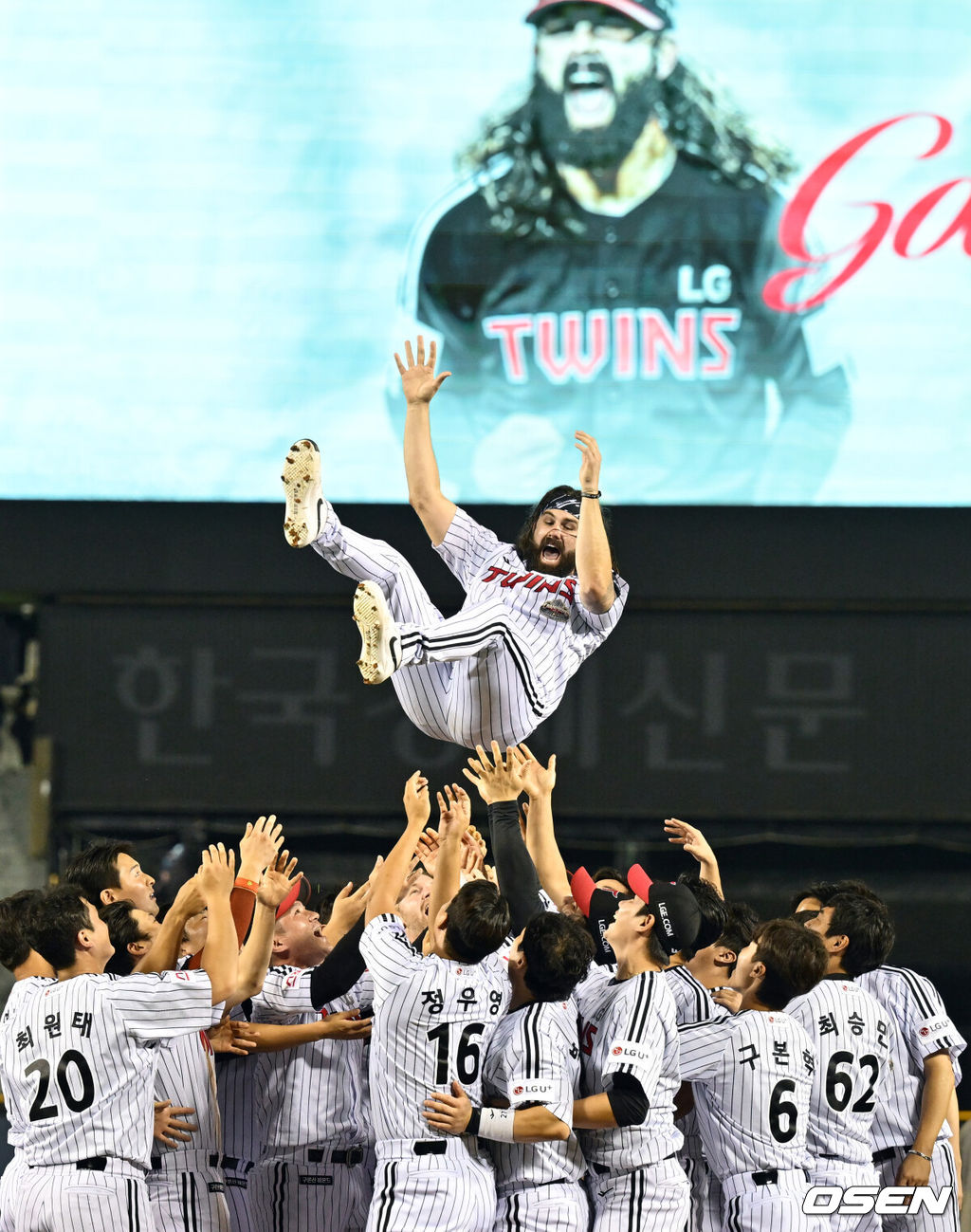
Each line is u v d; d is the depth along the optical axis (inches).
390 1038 659.4
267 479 1553.9
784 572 1558.8
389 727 1576.0
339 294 1557.6
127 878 742.5
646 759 1573.6
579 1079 695.1
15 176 1545.3
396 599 737.0
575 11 1569.9
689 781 1572.3
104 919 711.1
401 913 808.3
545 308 1557.6
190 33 1558.8
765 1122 701.9
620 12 1568.7
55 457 1547.7
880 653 1581.0
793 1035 716.7
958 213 1567.4
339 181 1562.5
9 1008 671.8
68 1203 626.5
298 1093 753.0
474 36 1573.6
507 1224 657.0
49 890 732.7
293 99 1563.7
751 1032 709.9
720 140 1569.9
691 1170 764.6
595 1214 681.6
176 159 1555.1
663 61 1573.6
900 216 1567.4
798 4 1574.8
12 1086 654.5
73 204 1547.7
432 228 1562.5
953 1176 808.3
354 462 1550.2
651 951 695.1
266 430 1553.9
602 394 1557.6
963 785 1567.4
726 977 825.5
